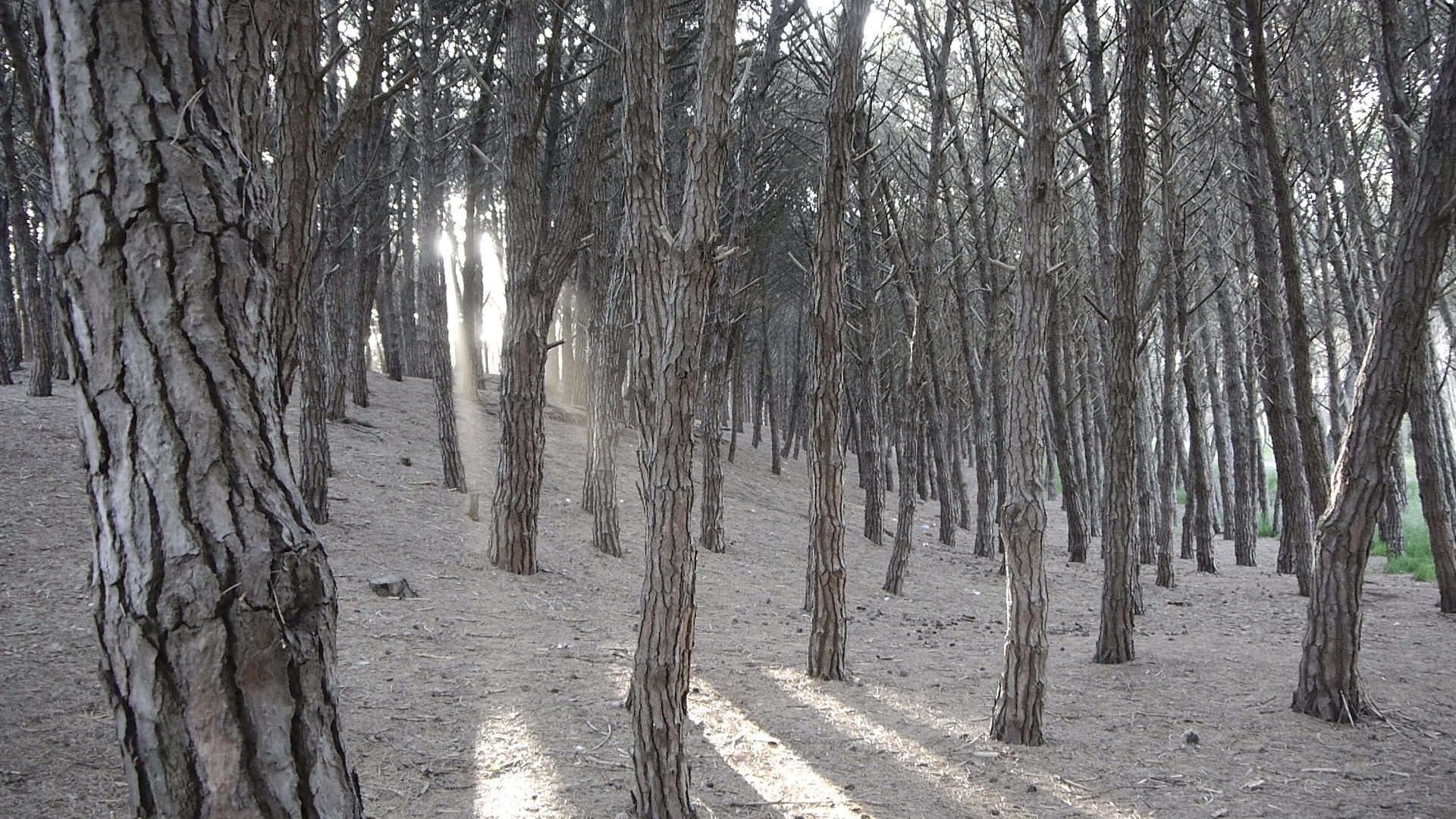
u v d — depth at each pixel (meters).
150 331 1.99
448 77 15.07
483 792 4.32
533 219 9.48
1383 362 5.93
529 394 9.62
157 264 2.00
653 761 3.80
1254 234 13.11
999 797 4.73
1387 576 14.64
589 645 7.38
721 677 6.82
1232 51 10.72
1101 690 6.92
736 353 24.28
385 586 7.96
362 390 18.16
